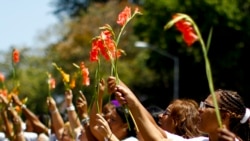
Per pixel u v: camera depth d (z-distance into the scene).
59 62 67.25
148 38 56.38
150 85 60.28
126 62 64.75
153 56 57.19
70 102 10.95
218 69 52.94
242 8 53.19
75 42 68.00
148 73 60.72
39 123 12.71
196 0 53.19
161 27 55.72
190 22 6.34
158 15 55.66
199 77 54.31
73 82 10.90
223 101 7.93
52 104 11.77
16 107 12.49
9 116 11.77
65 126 11.06
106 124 8.37
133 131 9.81
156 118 10.61
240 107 7.95
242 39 52.84
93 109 9.04
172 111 9.51
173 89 58.38
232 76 52.88
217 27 52.88
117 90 7.79
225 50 52.97
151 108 11.06
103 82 9.01
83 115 10.10
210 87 6.38
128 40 66.81
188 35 6.33
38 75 63.69
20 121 11.00
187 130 9.38
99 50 8.55
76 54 67.06
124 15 8.60
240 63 52.84
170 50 55.53
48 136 12.74
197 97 54.91
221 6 52.66
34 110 55.56
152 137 7.66
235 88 52.91
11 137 11.25
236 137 7.91
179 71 54.91
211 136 7.96
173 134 8.98
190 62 54.44
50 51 68.31
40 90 60.81
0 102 11.69
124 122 9.80
